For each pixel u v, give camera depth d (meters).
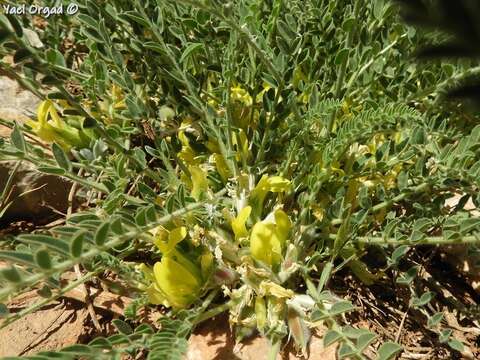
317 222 0.15
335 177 0.15
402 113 0.12
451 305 0.16
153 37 0.15
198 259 0.13
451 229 0.13
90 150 0.16
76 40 0.19
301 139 0.15
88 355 0.09
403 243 0.13
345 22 0.14
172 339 0.10
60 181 0.18
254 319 0.13
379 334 0.15
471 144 0.13
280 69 0.14
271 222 0.13
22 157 0.13
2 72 0.21
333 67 0.17
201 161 0.17
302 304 0.13
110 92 0.18
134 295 0.14
